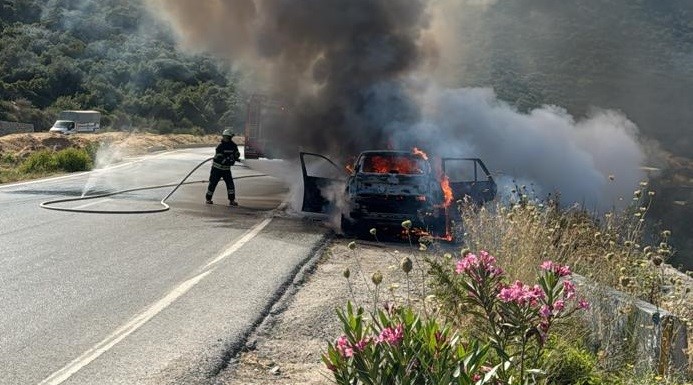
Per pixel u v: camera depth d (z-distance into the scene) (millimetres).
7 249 9609
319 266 9430
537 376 3869
